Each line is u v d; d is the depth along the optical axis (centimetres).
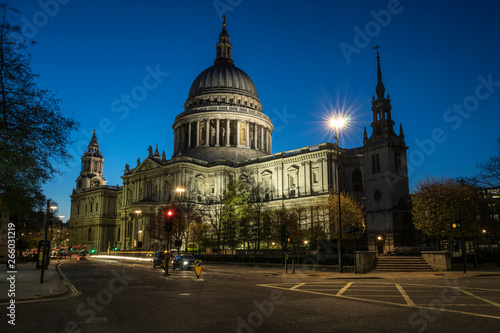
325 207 6844
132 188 12231
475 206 5869
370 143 8250
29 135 2303
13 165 2273
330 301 1762
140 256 9738
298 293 2083
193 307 1596
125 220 12150
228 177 10838
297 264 4578
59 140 2392
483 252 4953
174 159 10862
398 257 4281
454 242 5531
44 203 2842
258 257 5550
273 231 6906
